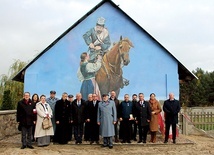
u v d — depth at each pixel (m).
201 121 21.56
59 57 19.02
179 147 14.62
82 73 18.98
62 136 15.10
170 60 19.22
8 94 26.64
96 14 19.27
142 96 15.27
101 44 19.14
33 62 19.03
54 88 18.91
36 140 15.88
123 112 15.22
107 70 19.05
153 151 13.49
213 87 64.88
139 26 19.14
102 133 14.25
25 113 13.79
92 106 15.31
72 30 19.12
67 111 15.16
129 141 15.31
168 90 19.03
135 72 19.08
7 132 18.20
